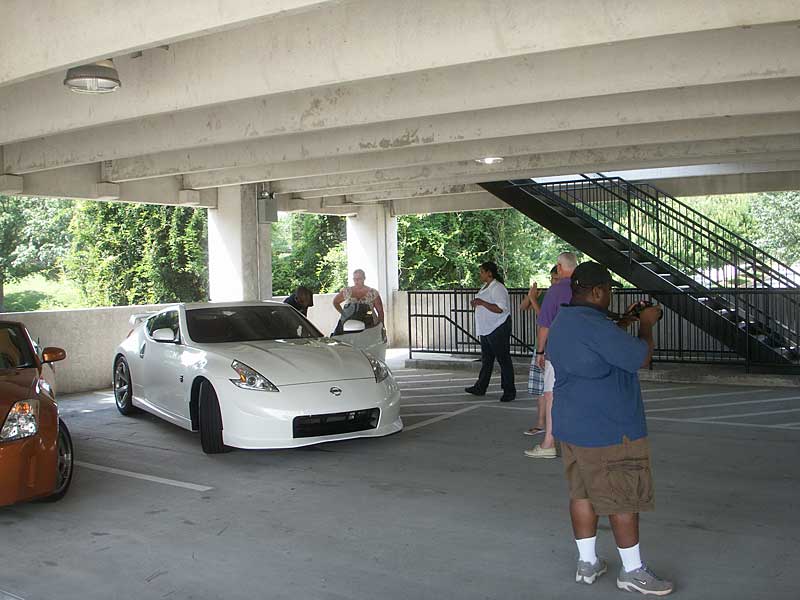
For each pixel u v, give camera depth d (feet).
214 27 16.34
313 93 26.22
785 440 24.38
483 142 34.40
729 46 20.40
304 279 100.48
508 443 24.68
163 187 42.45
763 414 28.81
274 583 13.66
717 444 23.97
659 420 28.14
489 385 38.29
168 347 26.53
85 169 38.65
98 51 18.07
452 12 18.49
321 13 20.10
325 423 22.34
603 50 21.70
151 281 90.84
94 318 39.22
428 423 28.30
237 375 22.58
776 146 34.22
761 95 24.70
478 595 12.95
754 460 21.85
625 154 36.96
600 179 46.50
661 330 49.93
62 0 18.58
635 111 26.30
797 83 24.23
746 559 14.29
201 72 22.16
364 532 16.28
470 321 57.62
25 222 101.65
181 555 15.12
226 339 26.43
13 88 26.81
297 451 23.97
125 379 30.66
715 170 46.19
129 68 23.56
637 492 12.41
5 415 16.62
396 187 49.37
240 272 44.93
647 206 48.80
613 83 21.65
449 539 15.72
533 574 13.79
